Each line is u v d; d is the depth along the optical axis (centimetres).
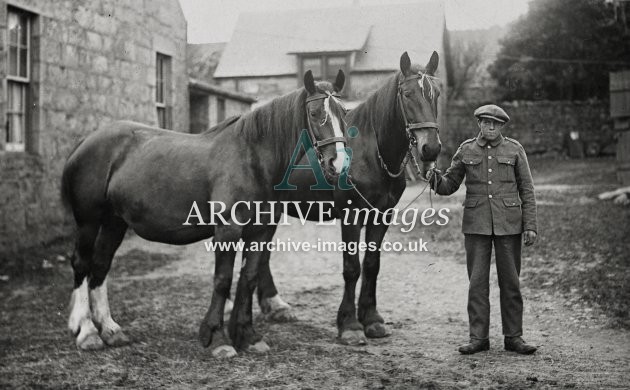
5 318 573
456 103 3234
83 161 498
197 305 629
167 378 403
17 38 898
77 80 1010
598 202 1329
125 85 1150
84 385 390
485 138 467
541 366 415
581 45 3022
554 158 3134
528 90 3238
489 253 462
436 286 712
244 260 471
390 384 385
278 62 2777
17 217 875
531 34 3095
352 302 502
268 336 512
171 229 470
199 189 457
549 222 1070
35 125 925
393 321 563
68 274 789
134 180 472
